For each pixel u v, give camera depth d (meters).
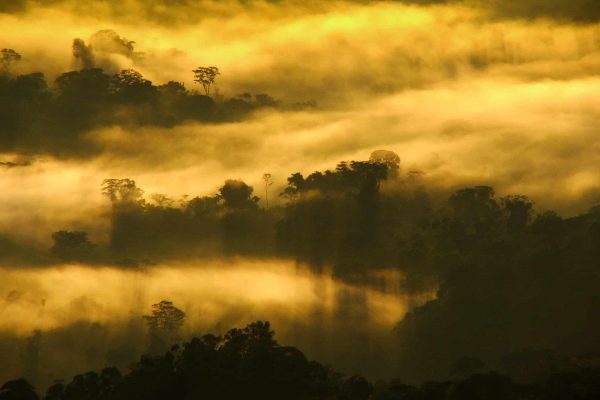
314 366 168.50
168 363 166.88
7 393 163.38
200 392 161.88
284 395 162.50
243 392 162.00
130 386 163.75
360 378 163.12
